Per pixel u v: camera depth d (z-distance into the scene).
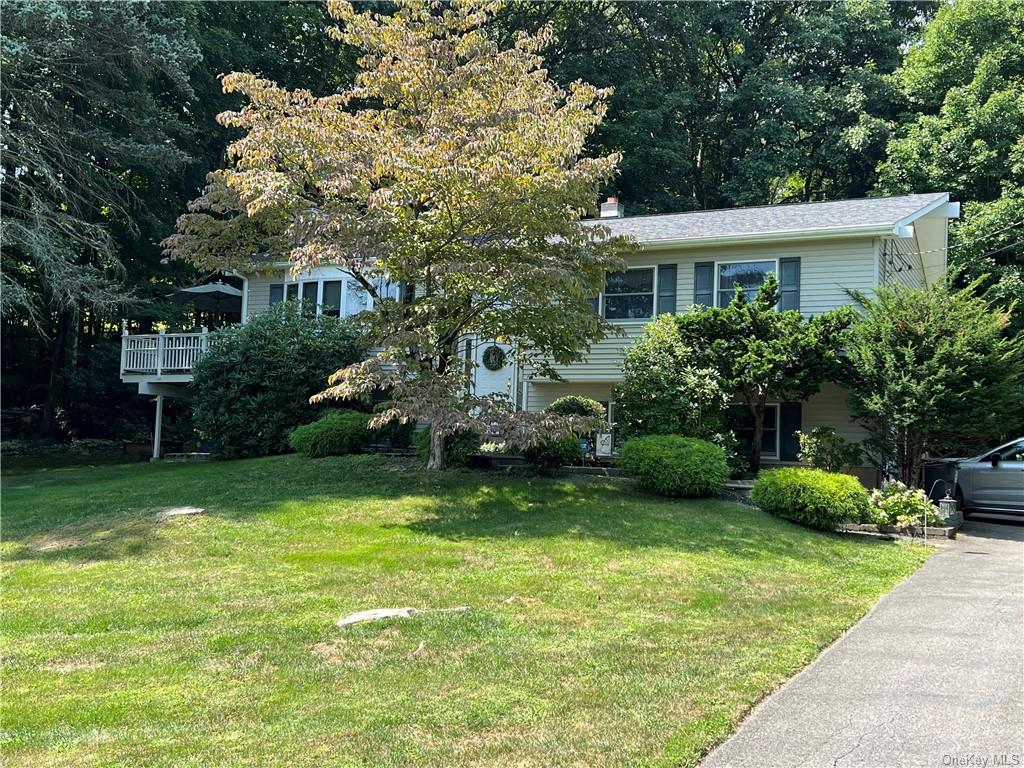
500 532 9.66
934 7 35.81
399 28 12.98
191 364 19.53
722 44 35.62
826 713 4.42
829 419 15.67
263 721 4.31
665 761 3.77
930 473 15.27
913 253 18.36
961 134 23.08
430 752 3.88
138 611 6.64
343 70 29.95
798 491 10.98
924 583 8.19
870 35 34.22
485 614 6.47
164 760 3.83
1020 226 21.23
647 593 7.25
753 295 15.89
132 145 20.11
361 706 4.51
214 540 9.36
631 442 12.52
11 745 4.04
